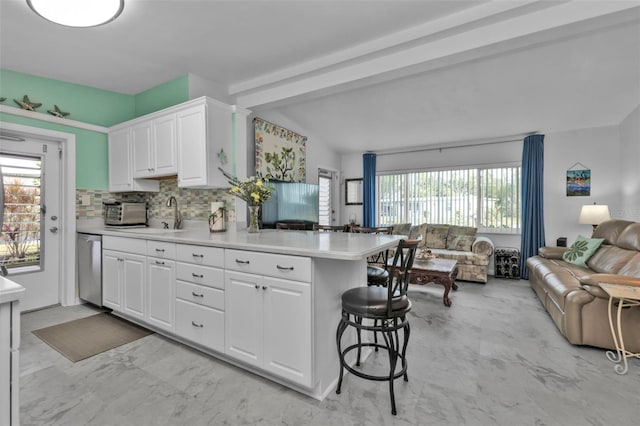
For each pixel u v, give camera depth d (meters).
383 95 3.54
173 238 2.30
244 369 2.01
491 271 4.99
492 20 2.10
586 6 1.86
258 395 1.74
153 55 2.78
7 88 2.95
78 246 3.32
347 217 6.49
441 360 2.15
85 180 3.46
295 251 1.69
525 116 4.04
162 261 2.40
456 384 1.85
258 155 3.90
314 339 1.66
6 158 3.01
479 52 2.27
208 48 2.66
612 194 4.31
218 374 1.95
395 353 1.82
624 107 3.68
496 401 1.68
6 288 0.81
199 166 2.85
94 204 3.54
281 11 2.15
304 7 2.11
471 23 2.13
